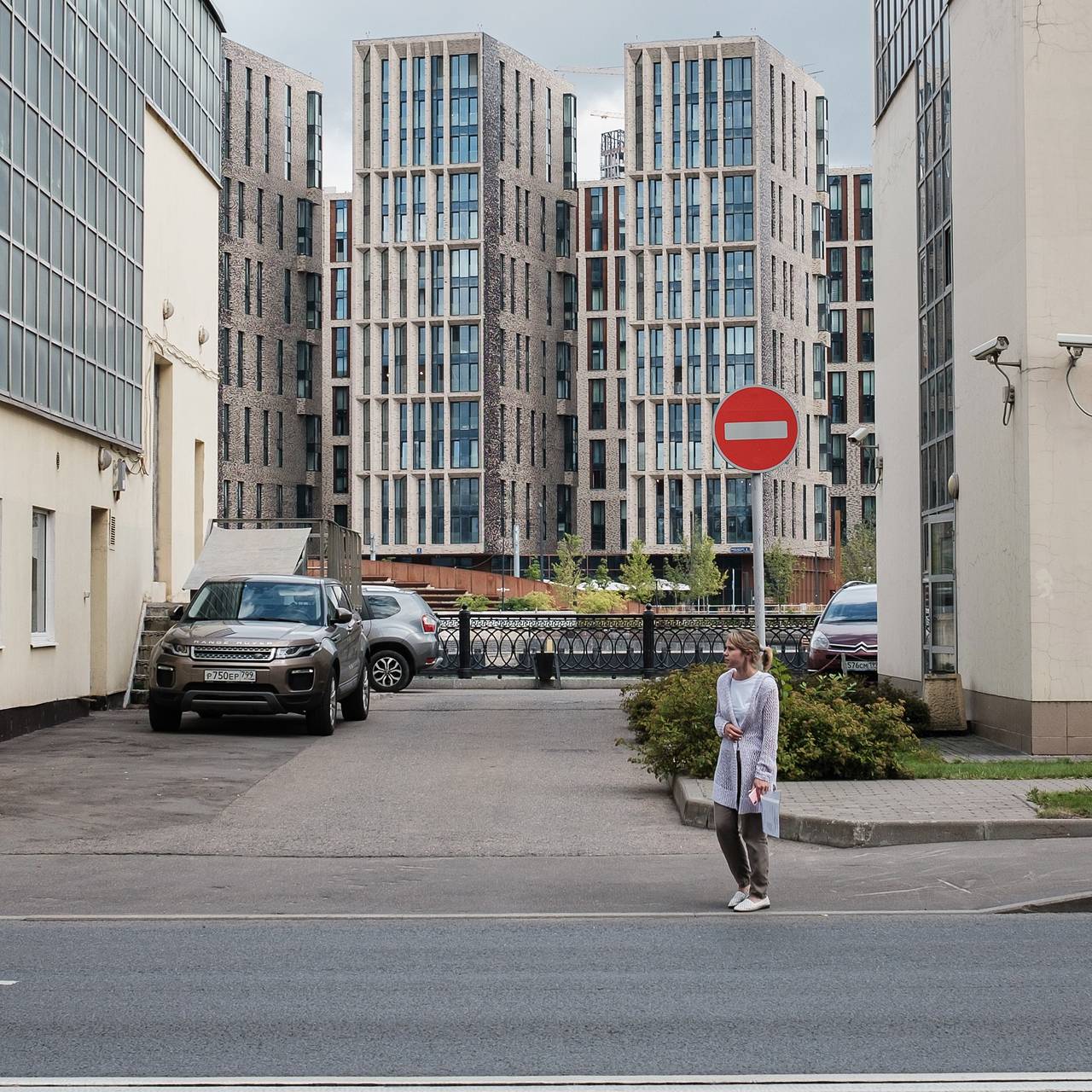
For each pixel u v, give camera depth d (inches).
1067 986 293.4
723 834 387.9
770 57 4421.8
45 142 842.8
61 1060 243.0
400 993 290.5
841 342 5093.5
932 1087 227.0
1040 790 527.8
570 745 780.6
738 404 525.7
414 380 4372.5
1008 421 687.1
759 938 348.8
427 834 507.8
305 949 337.1
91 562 967.6
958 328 778.2
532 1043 253.1
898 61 931.3
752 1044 251.4
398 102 4419.3
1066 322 660.1
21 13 802.2
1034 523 658.2
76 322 901.8
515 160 4522.6
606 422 4741.6
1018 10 670.5
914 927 360.8
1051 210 661.9
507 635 1362.0
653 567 4394.7
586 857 470.0
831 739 575.2
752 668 390.0
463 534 4343.0
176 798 581.6
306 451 4505.4
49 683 852.6
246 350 4220.0
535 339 4598.9
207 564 1052.5
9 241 778.2
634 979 302.4
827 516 4677.7
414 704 1073.5
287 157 4384.8
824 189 4724.4
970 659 764.6
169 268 1144.8
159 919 376.5
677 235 4394.7
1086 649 654.5
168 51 1139.3
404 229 4409.5
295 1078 232.8
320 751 745.6
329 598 880.3
